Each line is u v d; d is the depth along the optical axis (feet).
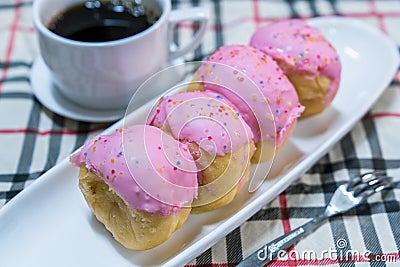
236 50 1.56
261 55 1.56
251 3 2.08
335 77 1.62
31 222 1.47
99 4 1.76
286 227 1.54
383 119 1.75
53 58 1.63
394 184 1.62
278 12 2.05
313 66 1.59
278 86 1.51
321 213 1.56
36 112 1.76
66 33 1.70
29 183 1.60
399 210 1.57
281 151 1.63
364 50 1.83
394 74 1.76
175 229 1.43
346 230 1.54
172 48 1.84
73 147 1.69
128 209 1.37
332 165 1.66
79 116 1.72
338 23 1.87
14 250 1.44
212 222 1.49
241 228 1.53
